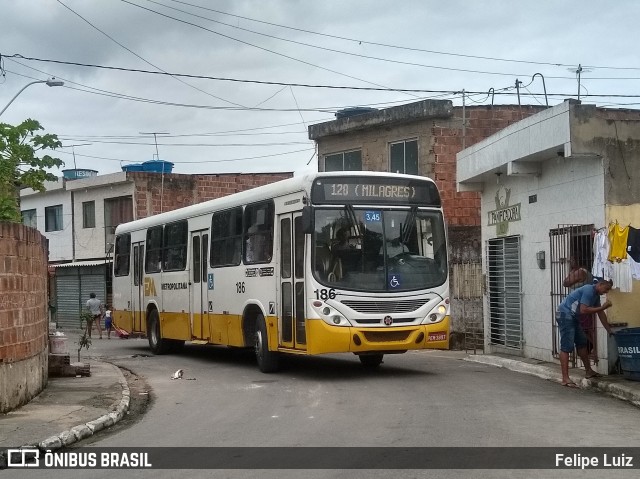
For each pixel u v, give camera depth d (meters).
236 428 9.11
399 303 12.82
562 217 13.91
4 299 10.06
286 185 13.53
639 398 10.19
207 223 16.94
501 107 23.50
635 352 11.23
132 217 34.50
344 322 12.48
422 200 13.41
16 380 10.49
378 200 13.09
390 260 12.94
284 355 14.90
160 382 14.07
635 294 12.35
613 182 12.45
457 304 20.27
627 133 12.53
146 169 36.66
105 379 13.88
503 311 16.84
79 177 39.25
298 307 12.98
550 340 14.48
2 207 12.65
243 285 15.01
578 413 9.49
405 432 8.43
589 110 12.41
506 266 16.53
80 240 36.94
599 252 12.14
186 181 35.62
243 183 37.25
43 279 12.45
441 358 17.27
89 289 36.09
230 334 15.59
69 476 7.17
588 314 11.87
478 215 23.17
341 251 12.71
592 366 12.65
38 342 11.78
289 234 13.41
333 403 10.61
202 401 11.47
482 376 13.43
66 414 9.99
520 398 10.74
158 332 19.88
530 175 15.04
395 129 24.25
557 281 14.04
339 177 12.92
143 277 20.84
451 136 23.33
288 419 9.54
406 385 12.26
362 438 8.19
